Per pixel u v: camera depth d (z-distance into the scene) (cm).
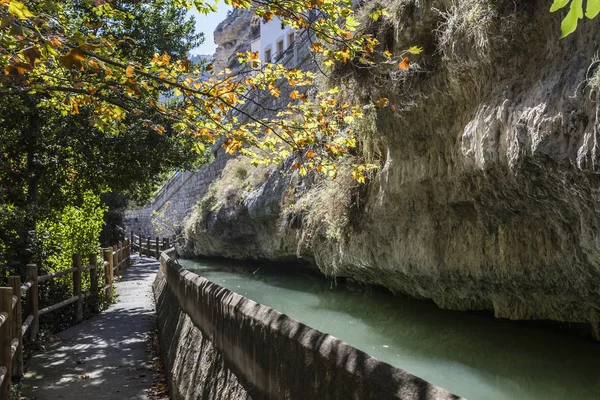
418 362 435
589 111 283
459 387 372
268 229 1122
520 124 336
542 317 476
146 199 1417
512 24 356
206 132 422
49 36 271
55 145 977
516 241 439
